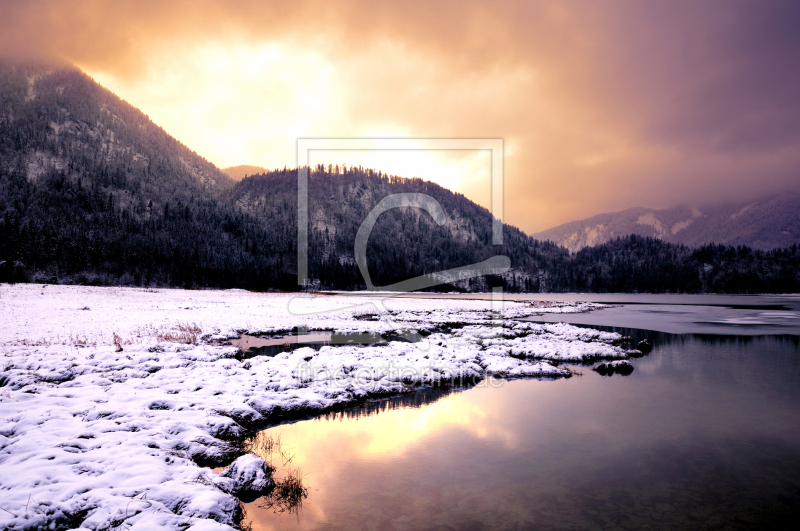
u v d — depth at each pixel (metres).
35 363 11.64
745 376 14.60
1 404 8.02
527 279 143.25
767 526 5.53
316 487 6.51
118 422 7.71
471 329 26.00
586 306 58.03
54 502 4.64
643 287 144.88
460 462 7.52
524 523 5.50
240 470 6.41
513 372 14.38
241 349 18.38
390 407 10.76
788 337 25.58
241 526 5.31
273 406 9.92
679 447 8.27
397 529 5.30
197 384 10.88
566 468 7.30
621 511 5.86
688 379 14.09
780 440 8.66
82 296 42.34
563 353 17.53
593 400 11.50
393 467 7.30
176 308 36.19
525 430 9.18
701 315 43.47
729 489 6.57
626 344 21.55
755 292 134.75
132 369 12.16
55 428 6.99
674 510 5.91
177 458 6.48
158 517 4.60
